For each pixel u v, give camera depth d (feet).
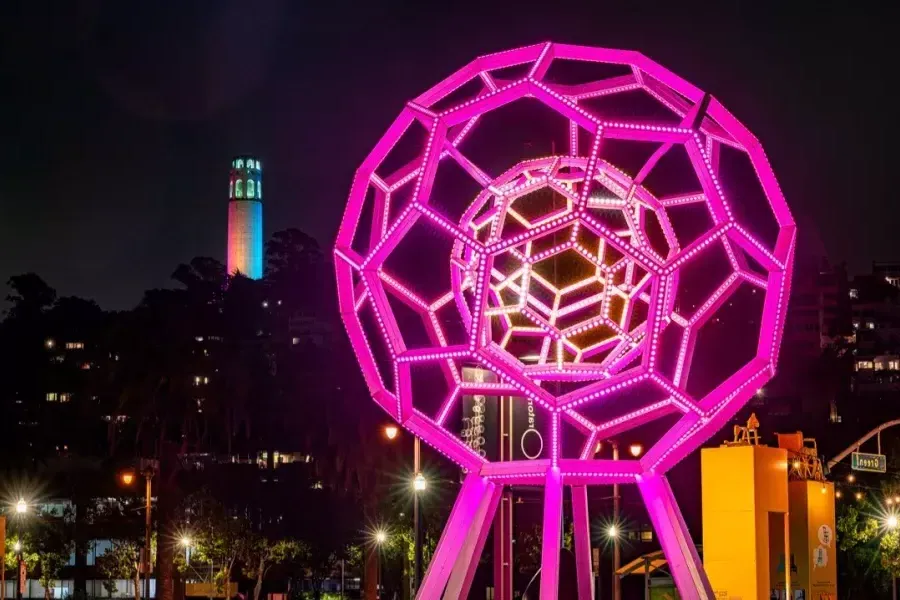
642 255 83.61
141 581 311.06
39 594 309.22
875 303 637.71
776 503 142.51
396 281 95.76
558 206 128.47
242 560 252.42
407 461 240.32
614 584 158.51
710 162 84.58
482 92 92.17
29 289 351.87
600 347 98.73
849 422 372.99
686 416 87.45
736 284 93.15
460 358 87.86
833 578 154.81
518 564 210.59
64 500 284.61
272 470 268.41
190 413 240.94
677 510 88.74
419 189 86.74
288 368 266.57
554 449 86.63
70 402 281.13
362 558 248.32
